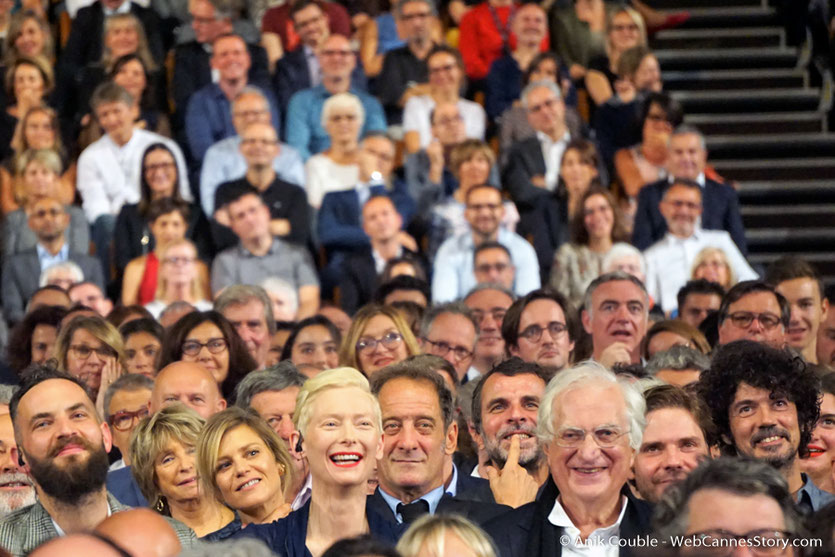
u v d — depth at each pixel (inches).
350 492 641.6
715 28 1920.5
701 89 1849.2
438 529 536.1
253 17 1796.3
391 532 660.1
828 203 1728.6
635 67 1672.0
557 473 641.6
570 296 1386.6
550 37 1747.0
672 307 1418.6
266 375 831.1
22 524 698.2
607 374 651.5
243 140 1457.9
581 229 1406.3
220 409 864.9
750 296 962.7
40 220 1422.2
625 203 1565.0
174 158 1467.8
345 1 1784.0
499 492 741.3
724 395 711.7
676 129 1526.8
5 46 1702.8
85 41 1697.8
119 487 838.5
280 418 818.2
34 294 1230.3
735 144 1774.1
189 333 997.8
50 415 691.4
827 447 781.9
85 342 1010.1
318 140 1576.0
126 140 1530.5
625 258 1348.4
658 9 1948.8
